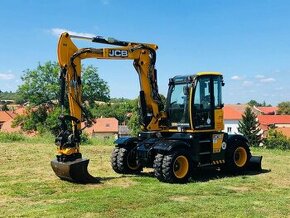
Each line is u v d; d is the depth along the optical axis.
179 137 11.61
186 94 11.58
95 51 11.09
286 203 8.57
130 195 9.09
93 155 16.94
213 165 12.13
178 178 10.78
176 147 10.93
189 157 11.09
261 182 11.15
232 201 8.70
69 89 10.68
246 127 66.62
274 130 68.44
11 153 16.89
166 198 8.86
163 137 12.03
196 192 9.60
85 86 49.31
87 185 10.32
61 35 10.69
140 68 11.94
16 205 8.27
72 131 10.63
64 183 10.50
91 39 11.09
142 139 12.22
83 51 10.85
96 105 51.78
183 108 11.73
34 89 51.84
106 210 7.83
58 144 10.52
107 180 11.08
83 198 8.79
